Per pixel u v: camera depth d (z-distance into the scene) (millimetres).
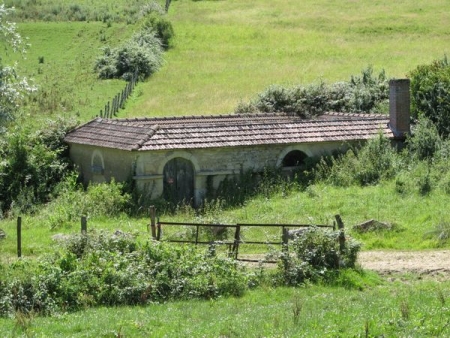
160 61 85000
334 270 29266
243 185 45438
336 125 48656
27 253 34469
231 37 95438
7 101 35188
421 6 107562
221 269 28266
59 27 99750
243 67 82688
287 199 43281
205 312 24188
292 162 48875
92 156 47844
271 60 85375
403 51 86812
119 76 80812
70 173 49031
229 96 71375
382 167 45594
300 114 56875
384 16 103062
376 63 81812
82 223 30391
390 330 19406
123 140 45125
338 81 69188
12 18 103125
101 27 100062
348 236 31453
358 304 23656
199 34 96375
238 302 26234
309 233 29859
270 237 33719
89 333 21453
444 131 51531
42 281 26562
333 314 21781
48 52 91500
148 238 31578
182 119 51125
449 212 38438
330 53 87500
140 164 43812
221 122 49969
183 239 34969
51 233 38281
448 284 27781
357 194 42531
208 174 44938
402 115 49031
